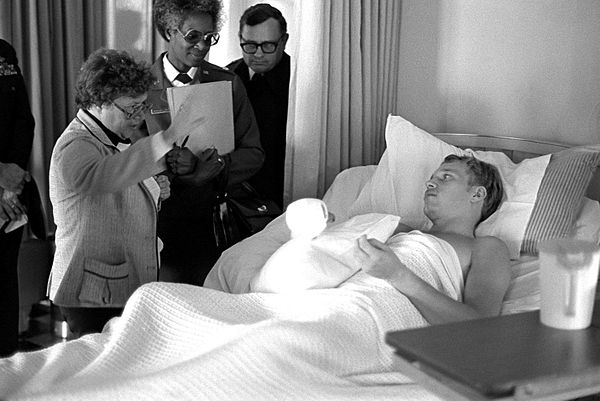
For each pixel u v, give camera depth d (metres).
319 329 1.82
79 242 2.25
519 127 3.28
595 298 1.35
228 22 3.87
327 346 1.80
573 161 2.77
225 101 2.76
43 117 3.41
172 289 1.94
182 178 2.62
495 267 2.28
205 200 2.86
